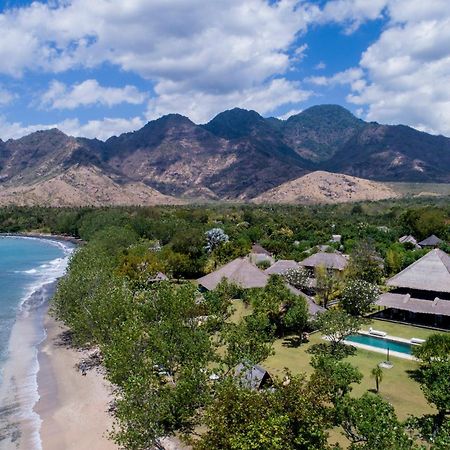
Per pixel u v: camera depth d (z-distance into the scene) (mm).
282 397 23234
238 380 30547
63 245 177125
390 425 22312
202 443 22000
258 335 40719
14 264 127312
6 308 75438
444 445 20953
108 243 103688
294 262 76375
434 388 28516
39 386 43781
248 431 20766
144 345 34688
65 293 54875
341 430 30219
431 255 61125
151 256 83312
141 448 28266
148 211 191500
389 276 79500
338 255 77438
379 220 179625
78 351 53188
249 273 68000
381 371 37875
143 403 27812
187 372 30453
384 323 57406
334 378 31406
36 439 34375
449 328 54812
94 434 34594
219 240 110750
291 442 22266
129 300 46406
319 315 47781
